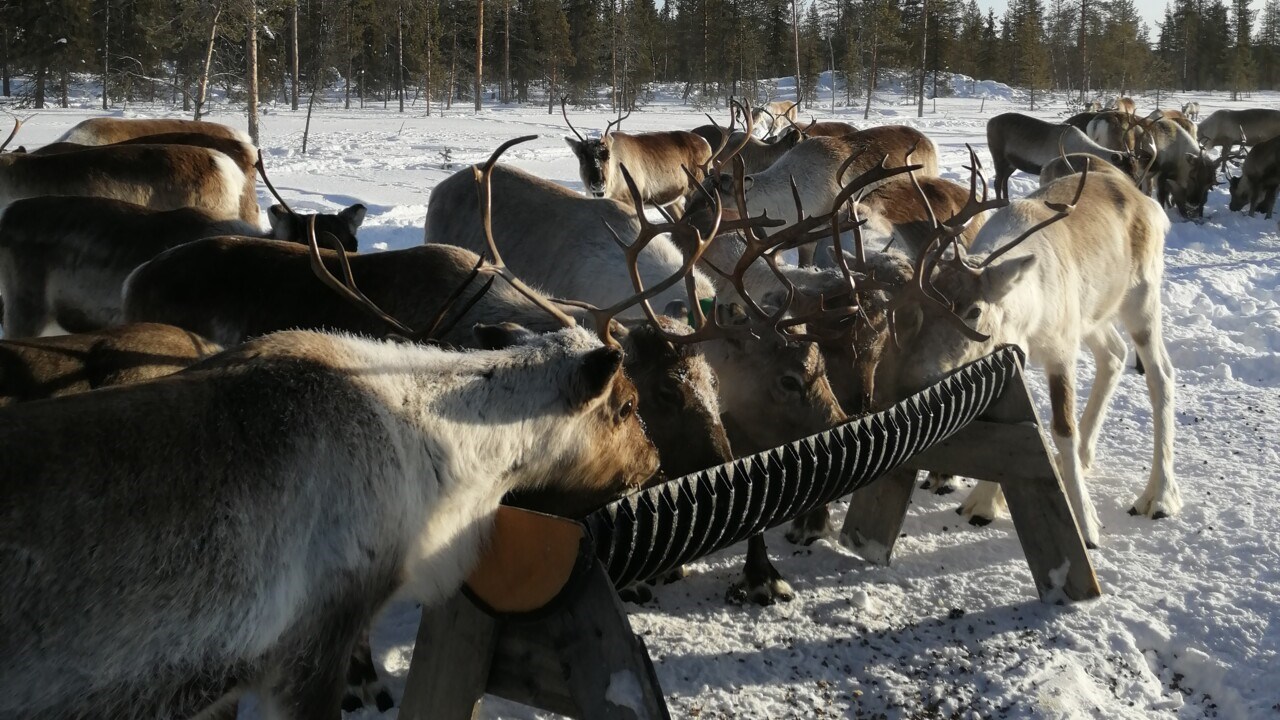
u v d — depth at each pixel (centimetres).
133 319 577
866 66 7294
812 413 503
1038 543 507
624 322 516
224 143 1456
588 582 320
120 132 1602
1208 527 588
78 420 279
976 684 435
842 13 8294
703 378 458
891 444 448
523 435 355
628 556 345
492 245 416
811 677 436
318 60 4675
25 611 257
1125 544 574
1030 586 525
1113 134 2247
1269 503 621
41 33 4500
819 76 7744
